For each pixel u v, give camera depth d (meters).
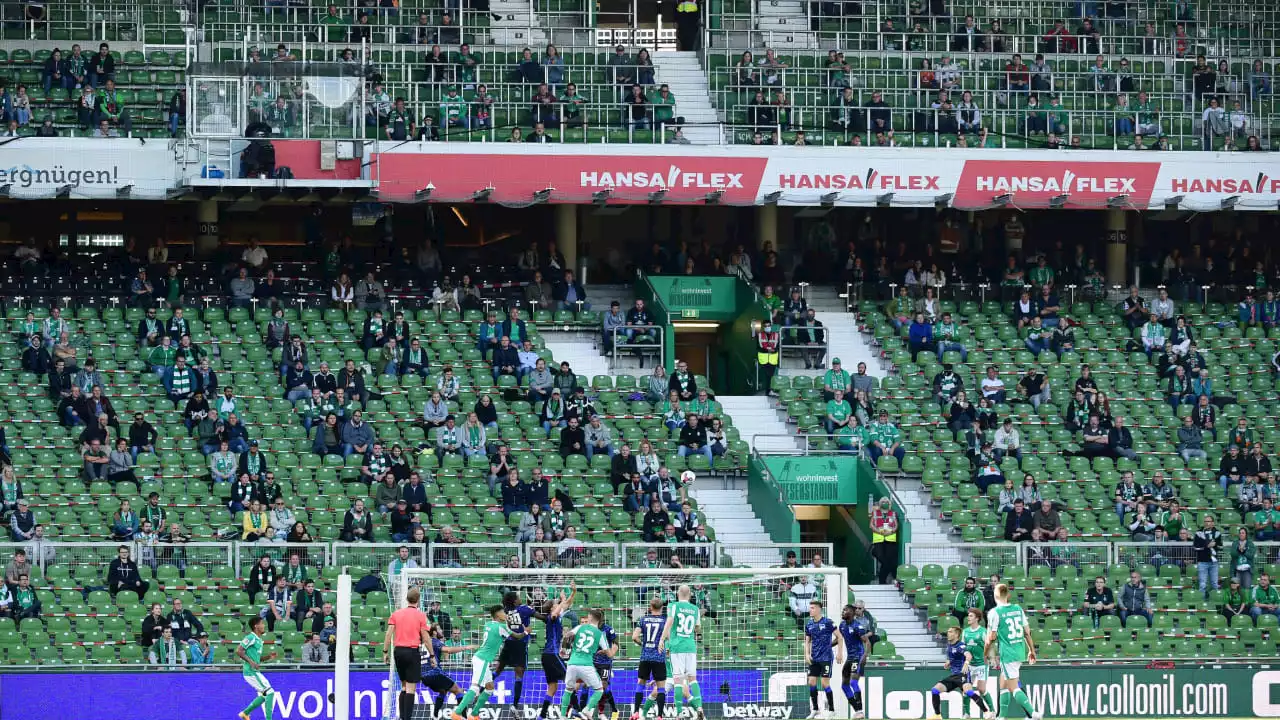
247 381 139.88
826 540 144.50
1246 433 140.38
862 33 170.25
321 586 117.19
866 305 157.38
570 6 174.50
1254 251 172.38
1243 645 125.06
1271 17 177.00
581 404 137.88
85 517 124.31
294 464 131.75
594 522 129.50
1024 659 100.00
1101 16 175.88
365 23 164.88
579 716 100.56
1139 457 141.88
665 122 153.00
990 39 169.88
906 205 154.75
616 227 168.38
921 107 160.62
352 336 147.00
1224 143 160.62
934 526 134.38
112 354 141.62
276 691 108.31
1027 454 141.12
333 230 164.12
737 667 111.75
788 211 169.12
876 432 139.25
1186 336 153.62
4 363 139.50
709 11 171.00
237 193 146.25
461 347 147.88
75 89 152.62
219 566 117.56
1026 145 158.75
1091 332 156.62
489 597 117.12
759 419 145.00
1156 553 127.50
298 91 145.88
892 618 124.00
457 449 134.88
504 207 166.50
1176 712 114.62
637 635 100.19
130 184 145.25
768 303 153.25
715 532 132.50
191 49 159.38
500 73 162.12
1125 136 161.00
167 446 132.00
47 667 106.62
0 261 156.25
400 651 92.19
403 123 148.88
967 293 159.25
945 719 113.06
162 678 107.56
